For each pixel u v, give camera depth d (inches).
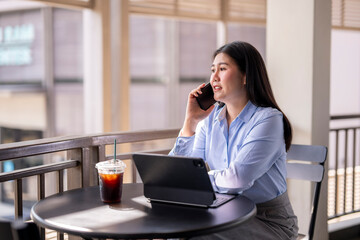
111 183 63.2
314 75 115.1
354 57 239.3
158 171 62.8
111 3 150.6
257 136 70.3
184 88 301.1
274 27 121.9
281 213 72.6
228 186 68.6
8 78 383.6
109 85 153.5
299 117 117.8
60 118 378.0
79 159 85.1
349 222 132.0
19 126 385.7
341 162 244.4
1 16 366.3
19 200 74.2
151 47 305.7
